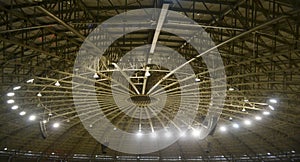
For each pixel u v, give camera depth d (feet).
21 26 80.64
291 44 81.15
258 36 86.17
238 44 96.27
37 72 113.50
